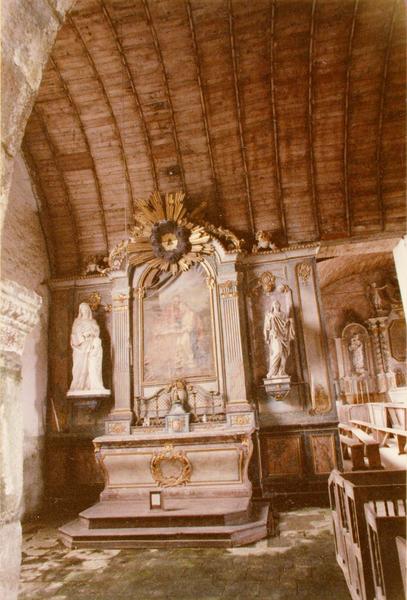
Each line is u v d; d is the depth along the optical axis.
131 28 7.53
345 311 18.44
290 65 8.14
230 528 6.13
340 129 9.00
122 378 9.48
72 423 9.61
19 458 1.83
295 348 9.29
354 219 9.80
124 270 9.95
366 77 8.23
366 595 3.62
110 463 7.63
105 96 8.68
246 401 8.85
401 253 9.82
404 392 15.24
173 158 9.67
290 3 7.16
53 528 7.61
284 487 8.59
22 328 1.91
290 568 5.08
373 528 3.41
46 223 10.42
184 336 9.55
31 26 1.95
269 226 10.13
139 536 6.20
